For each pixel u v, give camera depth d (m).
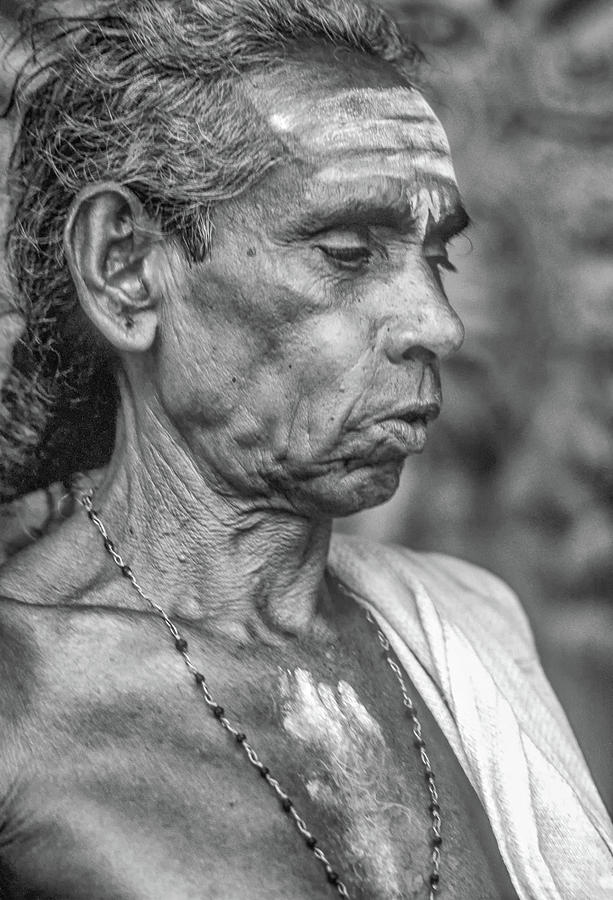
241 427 2.14
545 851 2.28
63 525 2.30
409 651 2.44
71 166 2.21
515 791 2.29
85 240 2.15
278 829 2.04
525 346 4.67
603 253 4.67
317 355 2.09
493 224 4.61
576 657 4.64
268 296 2.08
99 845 1.95
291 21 2.18
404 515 4.59
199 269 2.11
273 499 2.20
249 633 2.23
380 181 2.09
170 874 1.95
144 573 2.22
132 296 2.16
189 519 2.21
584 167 4.66
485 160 4.59
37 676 2.06
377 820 2.13
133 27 2.21
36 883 1.96
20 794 1.98
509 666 2.59
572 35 4.65
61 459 2.40
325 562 2.33
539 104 4.64
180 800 2.02
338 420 2.11
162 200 2.12
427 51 4.52
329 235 2.09
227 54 2.12
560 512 4.68
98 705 2.06
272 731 2.14
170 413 2.19
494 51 4.59
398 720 2.30
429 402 2.16
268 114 2.08
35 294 2.29
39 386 2.35
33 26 2.43
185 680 2.13
